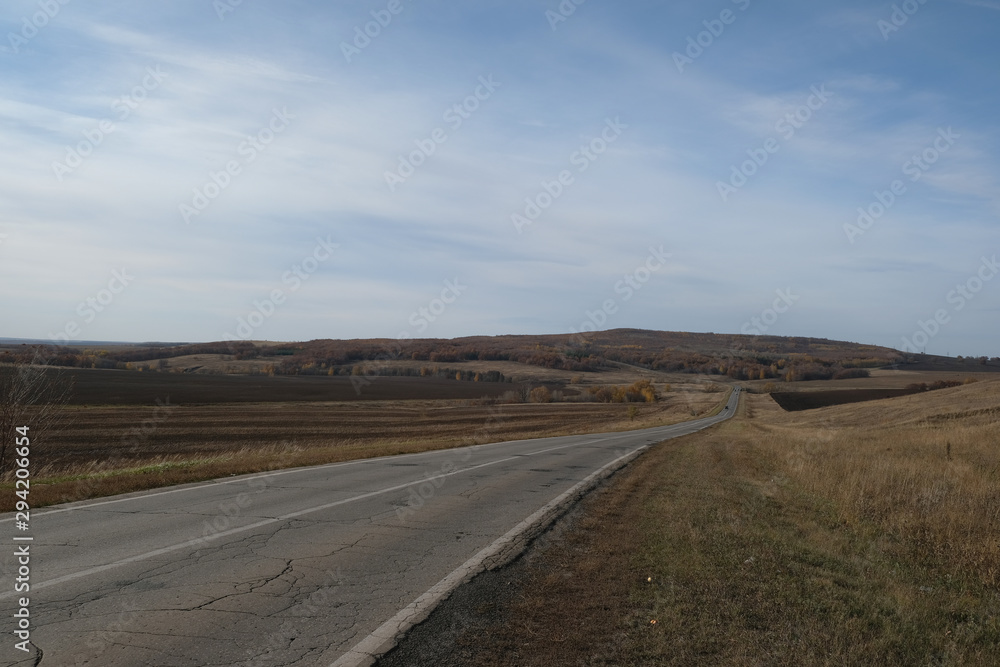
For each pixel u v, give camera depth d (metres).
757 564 6.51
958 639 4.98
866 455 15.80
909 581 6.55
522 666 4.13
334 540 7.47
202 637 4.47
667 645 4.45
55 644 4.26
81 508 9.09
